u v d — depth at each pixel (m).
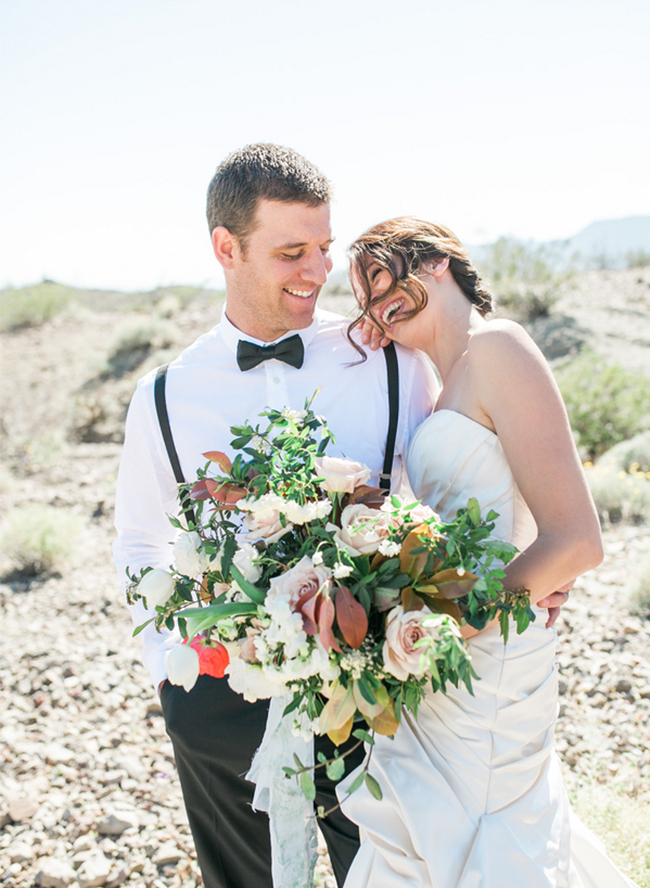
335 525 1.45
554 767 1.81
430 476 1.76
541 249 13.90
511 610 1.47
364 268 1.86
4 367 14.48
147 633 2.04
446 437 1.72
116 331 14.88
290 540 1.53
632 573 4.50
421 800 1.58
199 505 1.62
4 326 17.28
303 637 1.29
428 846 1.54
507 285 13.09
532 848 1.61
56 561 5.81
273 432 1.93
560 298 13.10
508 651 1.65
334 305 13.56
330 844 1.79
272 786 1.66
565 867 1.68
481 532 1.38
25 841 2.80
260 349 1.95
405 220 1.91
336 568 1.32
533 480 1.58
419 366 2.06
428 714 1.67
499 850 1.54
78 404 11.61
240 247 1.81
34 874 2.62
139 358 13.77
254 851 1.91
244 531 1.83
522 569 1.52
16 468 9.69
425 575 1.37
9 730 3.58
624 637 3.80
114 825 2.81
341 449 1.98
